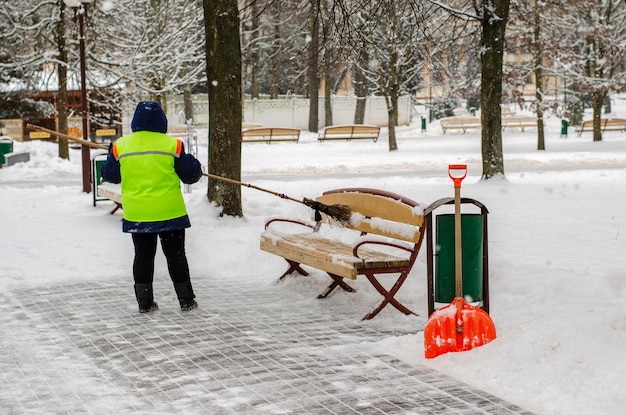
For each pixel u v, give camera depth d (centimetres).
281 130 3756
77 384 530
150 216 724
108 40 2538
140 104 749
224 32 1238
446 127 4334
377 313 714
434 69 2778
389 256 727
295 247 794
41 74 2759
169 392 511
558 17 3120
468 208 1352
